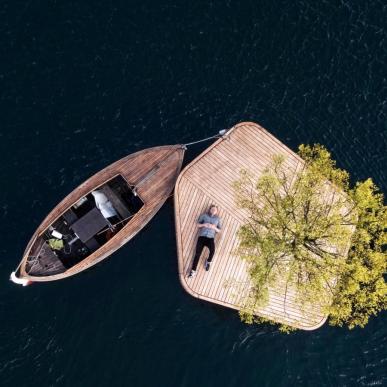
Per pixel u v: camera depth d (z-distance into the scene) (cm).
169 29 3186
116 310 2800
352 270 2611
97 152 2980
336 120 3138
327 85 3173
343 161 3092
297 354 2842
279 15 3259
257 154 2959
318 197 2772
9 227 2847
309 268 2614
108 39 3145
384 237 2653
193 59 3155
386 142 3133
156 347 2762
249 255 2673
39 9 3167
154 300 2831
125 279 2848
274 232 2612
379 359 2864
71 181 2928
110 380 2700
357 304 2691
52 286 2800
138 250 2891
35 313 2747
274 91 3148
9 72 3061
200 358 2767
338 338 2889
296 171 2959
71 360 2706
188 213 2856
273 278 2589
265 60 3188
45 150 2966
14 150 2956
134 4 3216
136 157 2877
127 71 3106
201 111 3088
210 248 2770
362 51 3228
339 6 3288
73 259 2775
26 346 2697
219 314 2852
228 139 2967
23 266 2669
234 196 2894
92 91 3064
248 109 3117
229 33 3209
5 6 3162
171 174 2877
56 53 3106
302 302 2664
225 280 2823
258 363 2797
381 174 3098
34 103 3027
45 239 2753
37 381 2655
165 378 2723
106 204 2820
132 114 3048
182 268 2809
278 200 2819
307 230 2570
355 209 2748
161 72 3122
